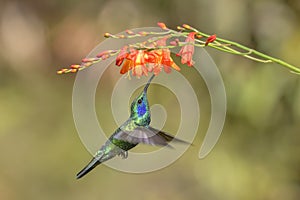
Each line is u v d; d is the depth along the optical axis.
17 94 13.38
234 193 11.64
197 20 11.30
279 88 10.86
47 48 12.48
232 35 11.05
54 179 13.22
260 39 11.01
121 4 11.80
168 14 11.64
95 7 11.99
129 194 12.70
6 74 13.14
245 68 11.06
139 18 11.71
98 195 12.88
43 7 12.43
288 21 11.01
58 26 12.23
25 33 12.52
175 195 12.14
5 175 13.39
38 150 13.45
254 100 10.93
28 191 13.13
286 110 11.05
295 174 11.63
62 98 13.41
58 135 13.48
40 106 13.48
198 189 11.99
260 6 11.02
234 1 11.01
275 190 11.60
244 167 11.67
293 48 10.85
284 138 11.41
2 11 12.63
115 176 12.98
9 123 13.59
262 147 11.61
